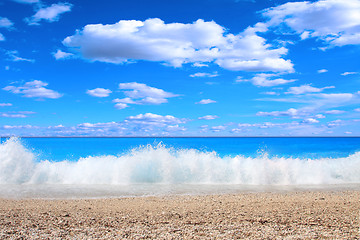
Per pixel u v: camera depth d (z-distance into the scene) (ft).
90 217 23.18
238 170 49.47
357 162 54.85
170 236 17.98
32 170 47.50
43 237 17.74
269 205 28.17
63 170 48.67
